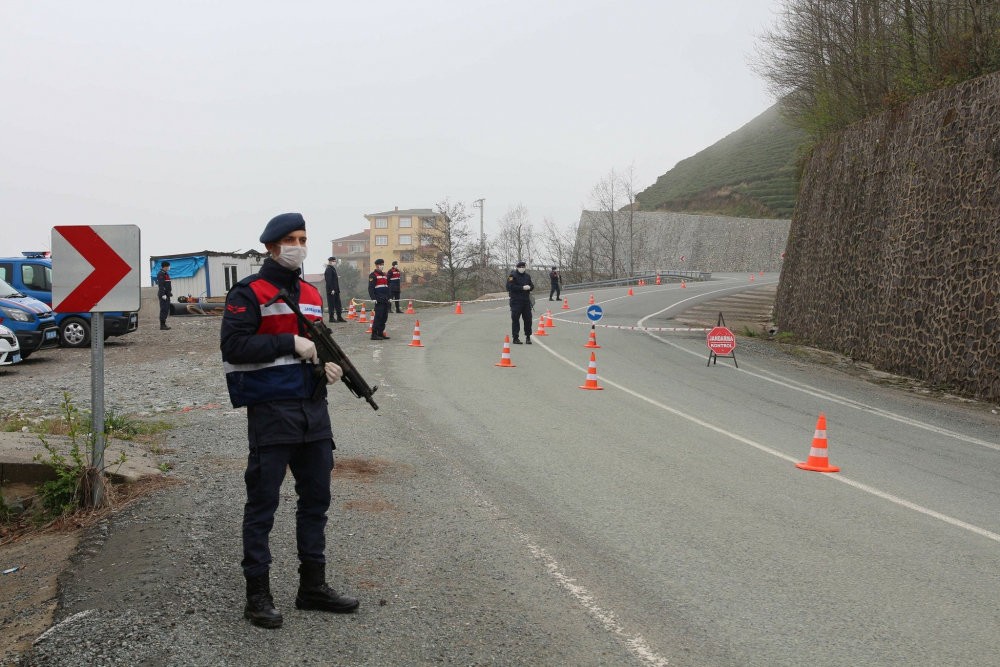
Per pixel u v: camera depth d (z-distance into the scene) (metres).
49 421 8.64
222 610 4.03
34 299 16.61
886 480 7.49
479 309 33.84
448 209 59.34
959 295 14.60
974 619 4.32
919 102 17.34
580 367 15.16
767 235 83.56
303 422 3.96
